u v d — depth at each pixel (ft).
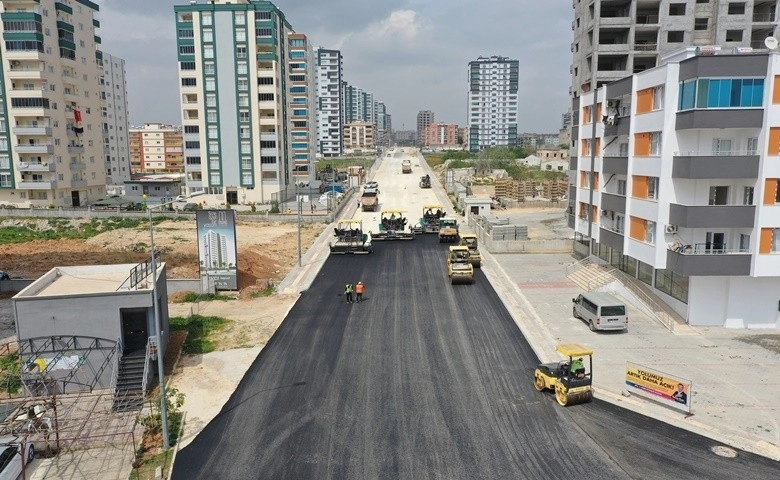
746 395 79.77
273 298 134.10
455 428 71.72
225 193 321.11
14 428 71.05
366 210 282.56
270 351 99.14
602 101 141.90
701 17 199.72
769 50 111.45
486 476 61.62
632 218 123.65
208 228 137.28
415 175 441.68
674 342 101.71
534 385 83.71
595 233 148.15
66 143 304.30
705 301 109.91
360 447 67.77
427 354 96.58
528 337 104.47
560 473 61.87
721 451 65.51
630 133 123.03
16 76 281.33
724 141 106.93
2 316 124.88
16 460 63.26
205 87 311.88
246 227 240.12
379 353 97.30
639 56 203.51
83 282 99.55
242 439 70.33
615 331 107.96
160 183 337.11
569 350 77.41
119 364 87.25
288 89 349.82
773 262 104.01
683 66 105.81
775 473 61.16
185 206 303.07
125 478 63.52
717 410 75.25
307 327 111.75
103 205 302.86
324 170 497.05
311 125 438.81
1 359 97.81
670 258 110.42
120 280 101.19
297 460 65.41
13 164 289.33
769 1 196.95
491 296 132.77
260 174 319.47
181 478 62.64
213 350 100.37
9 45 277.85
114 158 496.23
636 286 128.98
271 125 317.83
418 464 64.08
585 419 73.36
